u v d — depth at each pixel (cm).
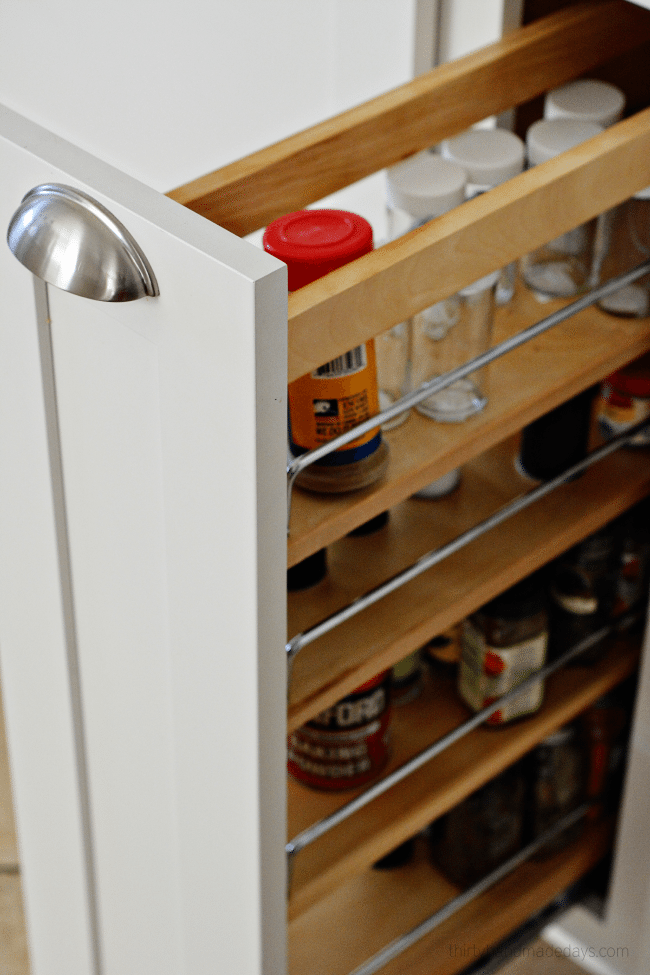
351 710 88
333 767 91
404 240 59
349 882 109
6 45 133
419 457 74
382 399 79
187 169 134
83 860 90
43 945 104
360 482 70
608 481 95
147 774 77
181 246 51
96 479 67
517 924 111
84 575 73
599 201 67
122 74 129
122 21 124
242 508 56
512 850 108
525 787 109
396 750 97
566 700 103
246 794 67
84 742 83
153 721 73
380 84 113
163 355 56
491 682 96
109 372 61
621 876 112
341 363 66
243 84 124
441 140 84
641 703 98
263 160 72
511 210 62
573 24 87
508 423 78
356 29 111
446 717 100
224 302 50
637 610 107
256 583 58
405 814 92
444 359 81
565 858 113
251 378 51
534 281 90
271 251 65
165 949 85
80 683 80
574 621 102
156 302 54
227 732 66
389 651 79
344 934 104
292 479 64
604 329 85
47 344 65
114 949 94
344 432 68
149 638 69
